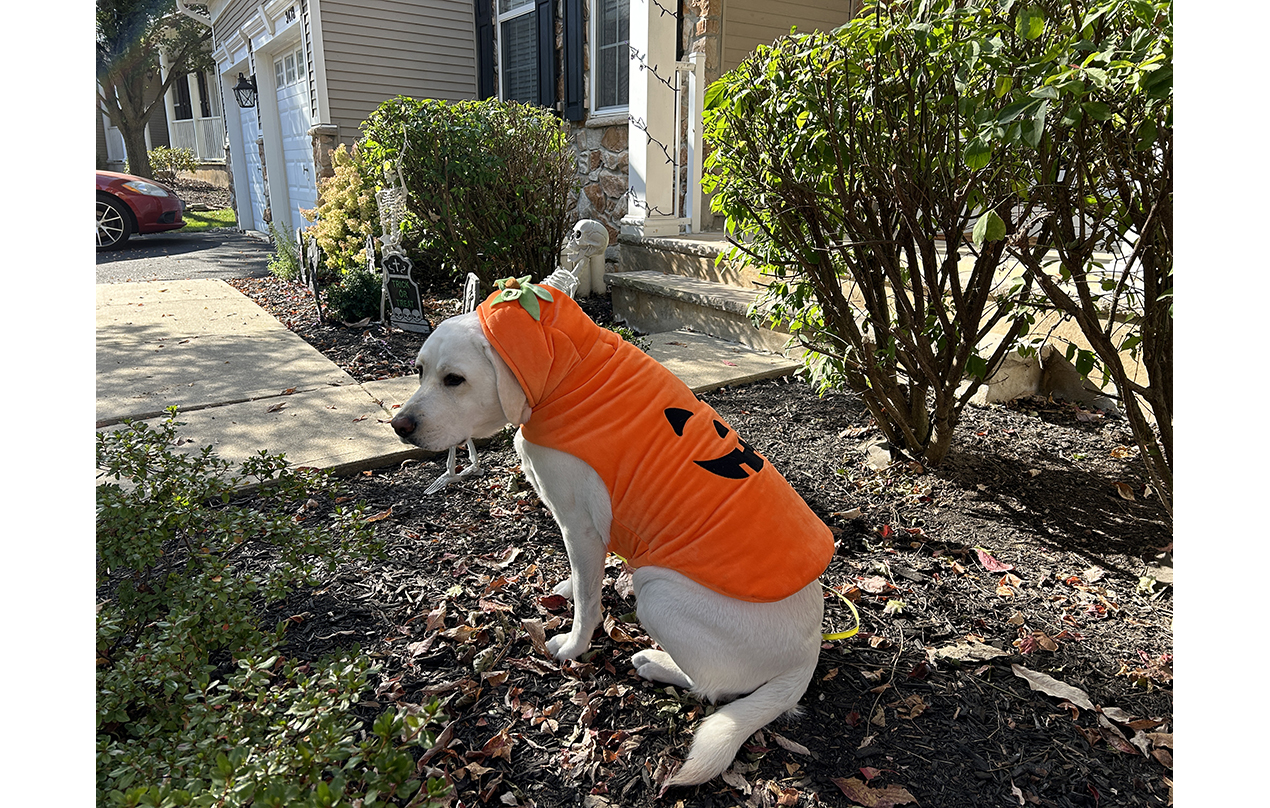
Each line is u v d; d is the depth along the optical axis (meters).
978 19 2.42
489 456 3.92
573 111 8.85
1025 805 1.85
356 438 4.04
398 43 10.67
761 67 3.13
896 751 2.01
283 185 14.07
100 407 4.47
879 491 3.47
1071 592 2.70
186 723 1.69
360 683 1.60
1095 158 2.39
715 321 5.95
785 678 1.95
